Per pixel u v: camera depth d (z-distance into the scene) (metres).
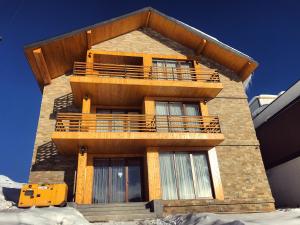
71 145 13.59
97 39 17.17
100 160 14.81
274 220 7.76
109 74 16.86
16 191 16.47
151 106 15.72
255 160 15.57
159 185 13.34
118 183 14.41
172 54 18.16
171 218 10.12
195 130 15.57
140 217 11.32
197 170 14.48
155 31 18.91
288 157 17.56
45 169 13.98
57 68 16.34
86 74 15.21
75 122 13.95
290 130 17.56
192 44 18.39
